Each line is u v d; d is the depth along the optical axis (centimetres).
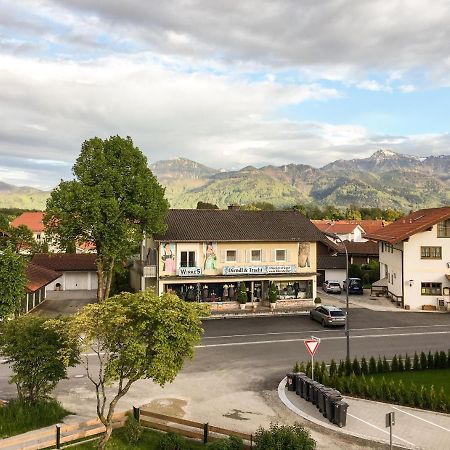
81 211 3412
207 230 4259
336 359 2775
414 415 1959
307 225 4600
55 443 1600
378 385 2277
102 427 1719
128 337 1466
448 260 4316
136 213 3556
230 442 1504
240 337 3259
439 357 2573
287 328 3538
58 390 2216
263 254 4300
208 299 4172
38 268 4494
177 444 1559
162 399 2134
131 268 5062
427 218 4556
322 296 4991
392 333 3412
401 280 4397
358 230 9181
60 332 1598
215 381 2386
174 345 1500
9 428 1702
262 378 2436
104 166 3512
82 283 5316
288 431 1523
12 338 1812
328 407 1895
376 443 1698
